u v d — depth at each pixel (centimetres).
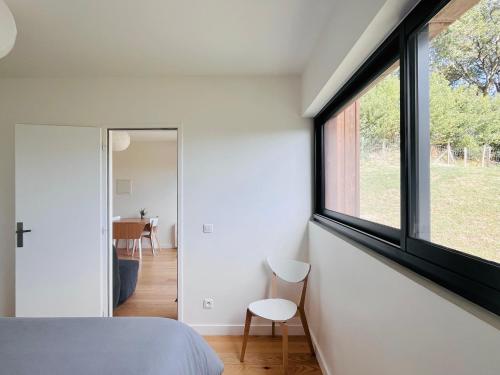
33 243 253
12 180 266
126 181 616
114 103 269
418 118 111
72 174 260
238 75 268
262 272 270
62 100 267
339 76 174
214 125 270
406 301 99
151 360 111
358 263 144
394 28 122
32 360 110
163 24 183
